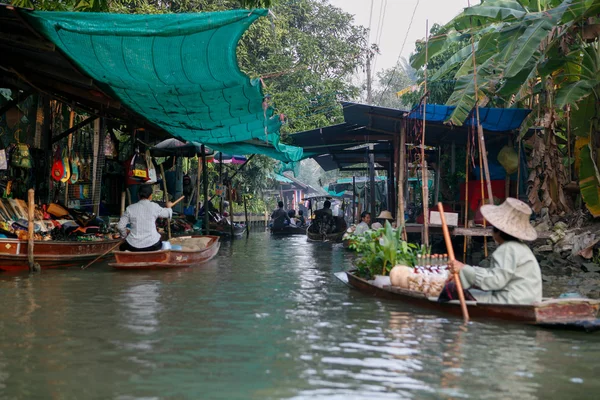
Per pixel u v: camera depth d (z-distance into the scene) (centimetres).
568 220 1252
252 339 495
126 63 874
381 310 635
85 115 1448
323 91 2716
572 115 1223
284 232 2719
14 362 419
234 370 402
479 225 1316
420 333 519
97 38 800
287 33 2755
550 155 1245
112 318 585
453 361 426
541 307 540
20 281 861
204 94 1023
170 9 2333
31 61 1005
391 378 384
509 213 584
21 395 348
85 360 426
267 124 1292
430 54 1355
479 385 370
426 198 974
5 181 1130
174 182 2020
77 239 1107
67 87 1127
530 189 1306
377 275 780
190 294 753
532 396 349
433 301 622
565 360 429
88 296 727
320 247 1759
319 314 611
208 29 759
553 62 1191
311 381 378
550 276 975
